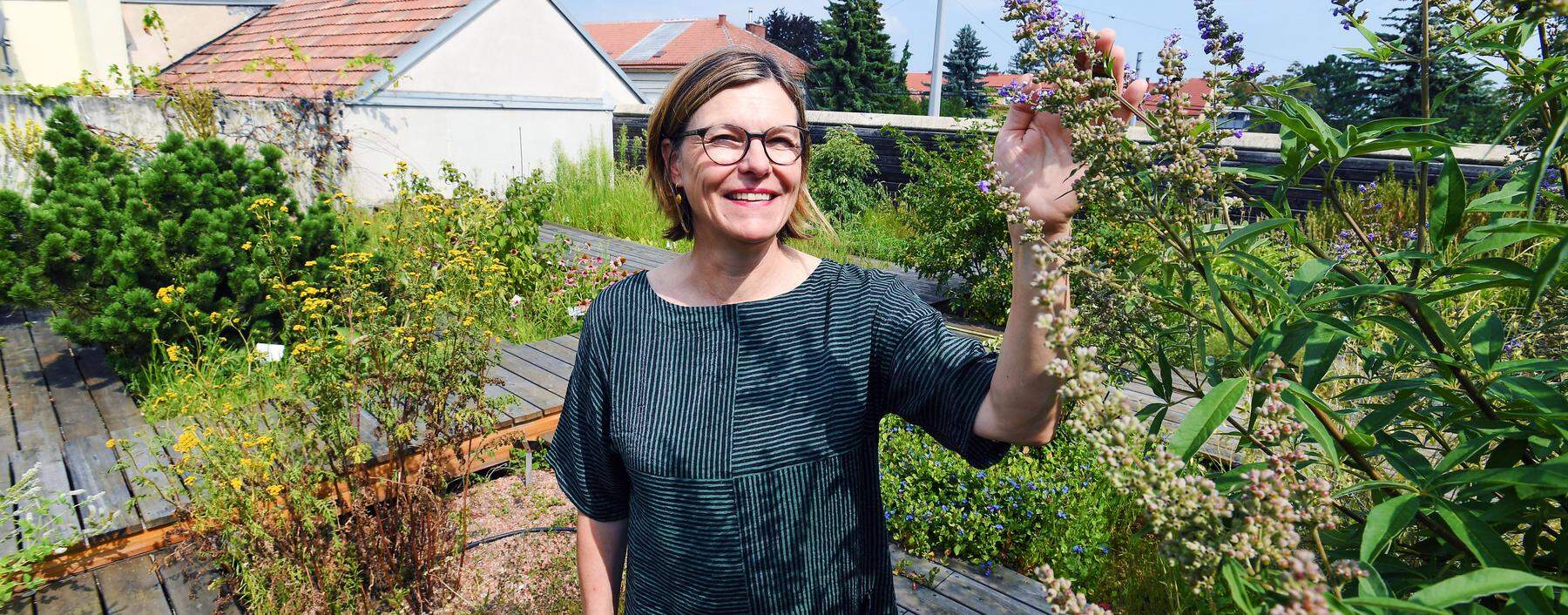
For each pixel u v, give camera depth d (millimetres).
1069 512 3248
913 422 1304
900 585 3275
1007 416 1087
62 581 3002
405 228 6465
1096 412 844
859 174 11234
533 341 5945
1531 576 752
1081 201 1033
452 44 11883
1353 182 7301
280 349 4758
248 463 2762
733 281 1346
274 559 2762
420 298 3342
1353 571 814
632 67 33781
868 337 1299
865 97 45281
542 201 7105
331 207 5699
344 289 3641
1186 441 901
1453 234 1192
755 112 1257
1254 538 775
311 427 3225
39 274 4711
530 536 3721
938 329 1284
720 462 1282
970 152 6734
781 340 1313
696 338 1344
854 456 1313
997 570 3357
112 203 4914
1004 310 6621
